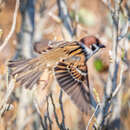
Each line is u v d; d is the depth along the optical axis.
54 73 8.07
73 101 7.64
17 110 9.89
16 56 11.61
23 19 12.21
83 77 8.17
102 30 14.05
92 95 9.36
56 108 8.89
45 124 8.57
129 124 10.93
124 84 10.98
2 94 8.49
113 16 8.51
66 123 9.41
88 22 14.71
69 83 7.93
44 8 13.84
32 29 12.16
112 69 8.47
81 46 9.09
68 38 11.15
